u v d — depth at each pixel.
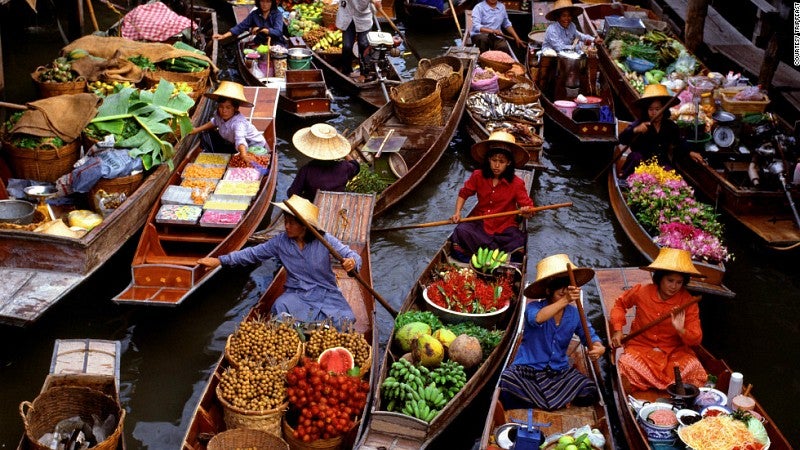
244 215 8.45
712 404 6.30
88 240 7.31
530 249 9.38
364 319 7.46
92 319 7.76
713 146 10.31
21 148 8.42
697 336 6.61
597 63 12.73
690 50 13.44
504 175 8.30
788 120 11.94
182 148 9.61
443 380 6.44
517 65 13.08
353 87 12.52
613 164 10.33
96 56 10.88
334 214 8.32
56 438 5.84
